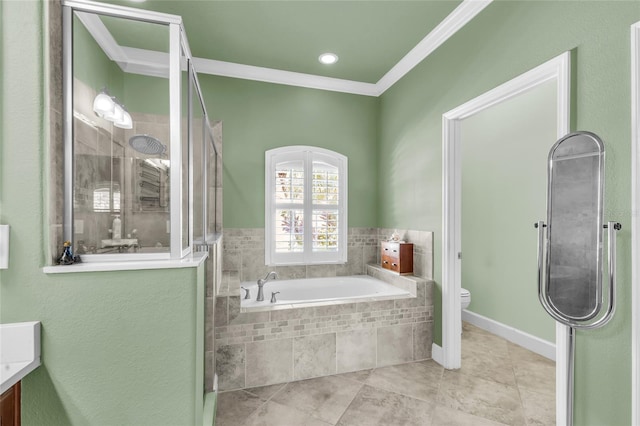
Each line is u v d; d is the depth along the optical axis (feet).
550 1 5.67
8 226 3.71
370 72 11.31
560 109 5.42
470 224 12.20
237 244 11.19
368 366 8.64
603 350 4.80
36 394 3.80
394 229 11.50
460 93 8.13
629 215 4.48
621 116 4.58
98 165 4.74
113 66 4.80
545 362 8.97
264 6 7.70
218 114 11.00
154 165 4.79
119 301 4.00
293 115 11.80
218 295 7.67
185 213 5.06
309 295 11.26
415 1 7.50
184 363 4.20
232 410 6.75
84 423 3.92
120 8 4.40
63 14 4.22
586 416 5.03
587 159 4.92
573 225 5.09
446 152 8.65
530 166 9.87
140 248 4.61
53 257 3.91
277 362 7.92
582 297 4.97
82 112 4.47
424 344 9.20
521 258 10.14
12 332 3.61
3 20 3.78
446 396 7.27
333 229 12.25
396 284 10.25
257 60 10.48
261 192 11.44
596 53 4.90
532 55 6.05
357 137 12.56
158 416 4.12
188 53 5.34
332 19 8.23
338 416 6.56
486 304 11.47
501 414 6.61
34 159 3.81
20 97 3.78
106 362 3.96
